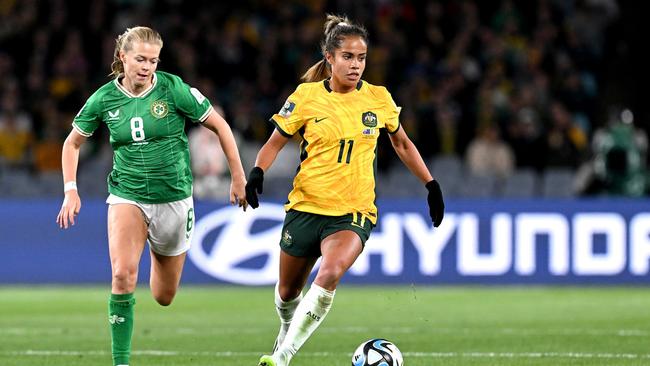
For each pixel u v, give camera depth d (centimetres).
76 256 5175
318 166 2386
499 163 6238
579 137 6806
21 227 5159
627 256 5156
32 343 3272
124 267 2384
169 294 2691
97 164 6016
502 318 3991
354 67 2352
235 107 6316
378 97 2423
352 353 3041
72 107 6550
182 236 2564
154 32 2384
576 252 5156
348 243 2333
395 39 7112
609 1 7825
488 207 5156
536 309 4297
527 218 5153
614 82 7375
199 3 7294
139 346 3206
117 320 2384
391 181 5988
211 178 5341
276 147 2427
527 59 7169
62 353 3041
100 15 7088
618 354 3006
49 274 5166
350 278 5134
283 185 5769
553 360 2880
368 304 4481
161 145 2459
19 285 5141
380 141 6431
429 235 5138
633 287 5134
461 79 6856
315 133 2381
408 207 5147
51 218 5169
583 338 3388
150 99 2436
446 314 4134
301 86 2423
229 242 5106
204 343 3284
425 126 6531
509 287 5125
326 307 2286
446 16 7281
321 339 3375
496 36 7275
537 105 6769
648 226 5144
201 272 5112
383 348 2325
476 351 3075
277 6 7331
